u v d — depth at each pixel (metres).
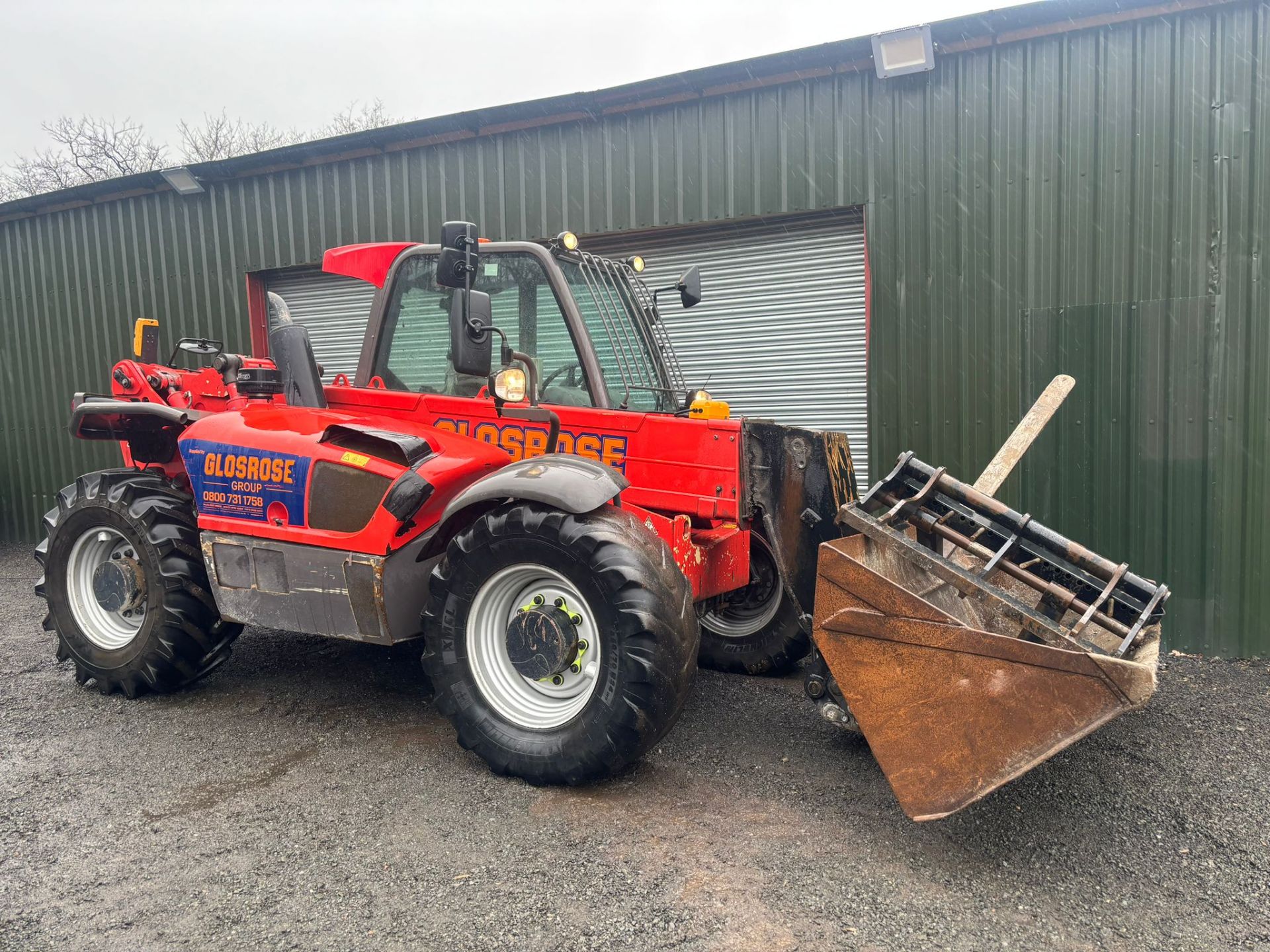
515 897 2.21
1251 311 4.66
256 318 7.83
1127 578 2.69
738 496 3.23
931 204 5.41
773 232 6.11
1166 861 2.45
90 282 8.42
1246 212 4.65
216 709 3.64
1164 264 4.84
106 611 3.82
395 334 3.67
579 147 6.42
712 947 2.01
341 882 2.29
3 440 8.99
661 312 6.52
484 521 2.89
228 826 2.60
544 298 3.40
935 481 2.87
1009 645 2.30
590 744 2.71
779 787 2.90
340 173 7.27
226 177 7.68
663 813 2.69
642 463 3.36
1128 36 4.85
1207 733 3.52
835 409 6.04
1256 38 4.59
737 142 5.94
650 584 2.67
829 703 2.81
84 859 2.41
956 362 5.40
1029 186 5.15
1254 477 4.70
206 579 3.68
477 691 2.95
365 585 3.10
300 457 3.28
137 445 4.28
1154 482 4.92
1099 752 3.29
